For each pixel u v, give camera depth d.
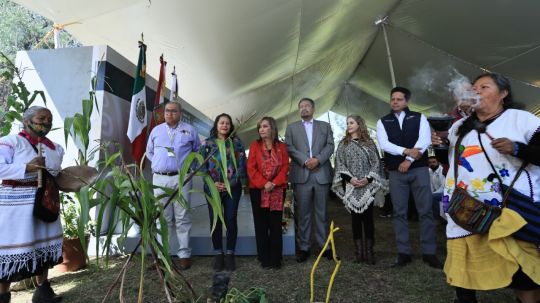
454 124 1.83
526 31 6.23
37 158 2.08
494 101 1.63
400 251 3.02
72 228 3.02
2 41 11.14
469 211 1.56
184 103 5.78
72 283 2.71
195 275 2.87
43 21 11.69
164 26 4.11
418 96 9.12
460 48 7.32
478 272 1.55
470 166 1.65
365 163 3.07
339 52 8.07
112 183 1.39
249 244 3.47
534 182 1.50
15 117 2.72
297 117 13.12
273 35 5.18
